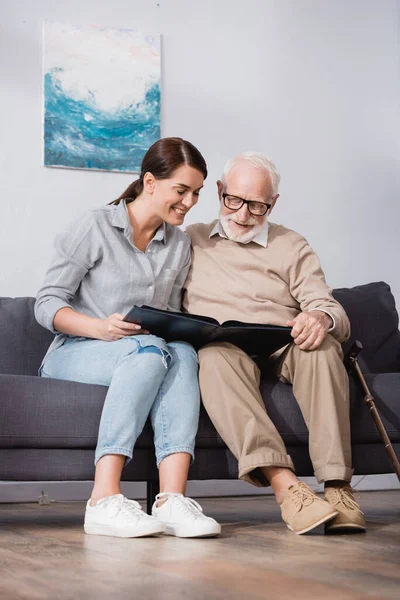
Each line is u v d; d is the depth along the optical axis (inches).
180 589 48.3
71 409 80.6
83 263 87.6
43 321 85.4
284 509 74.7
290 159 141.8
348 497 76.9
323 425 79.4
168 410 78.0
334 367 81.3
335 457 78.1
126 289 88.0
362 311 113.5
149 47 133.9
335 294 114.7
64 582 50.6
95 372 81.1
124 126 131.6
